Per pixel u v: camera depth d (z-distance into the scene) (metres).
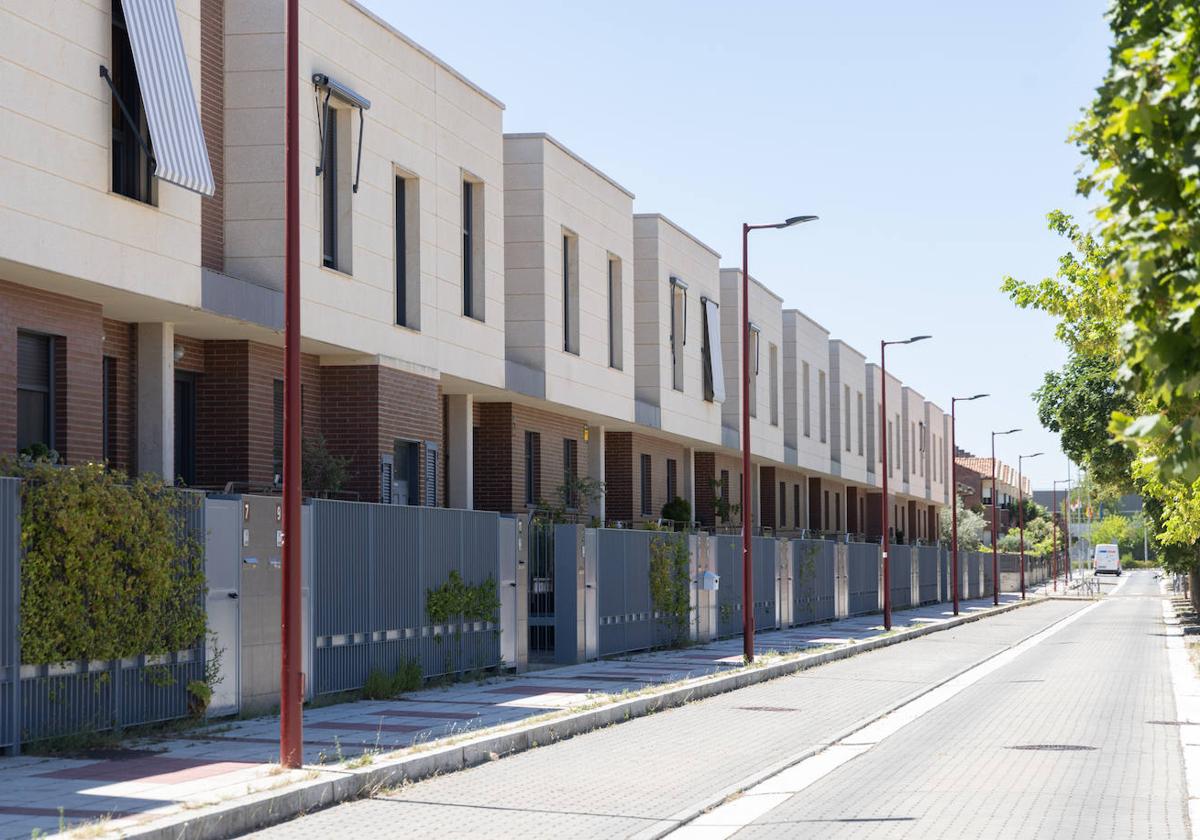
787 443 55.41
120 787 11.46
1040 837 10.00
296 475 12.66
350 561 19.33
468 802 11.91
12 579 13.18
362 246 23.98
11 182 15.59
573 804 11.81
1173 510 31.77
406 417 25.33
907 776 13.45
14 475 13.75
